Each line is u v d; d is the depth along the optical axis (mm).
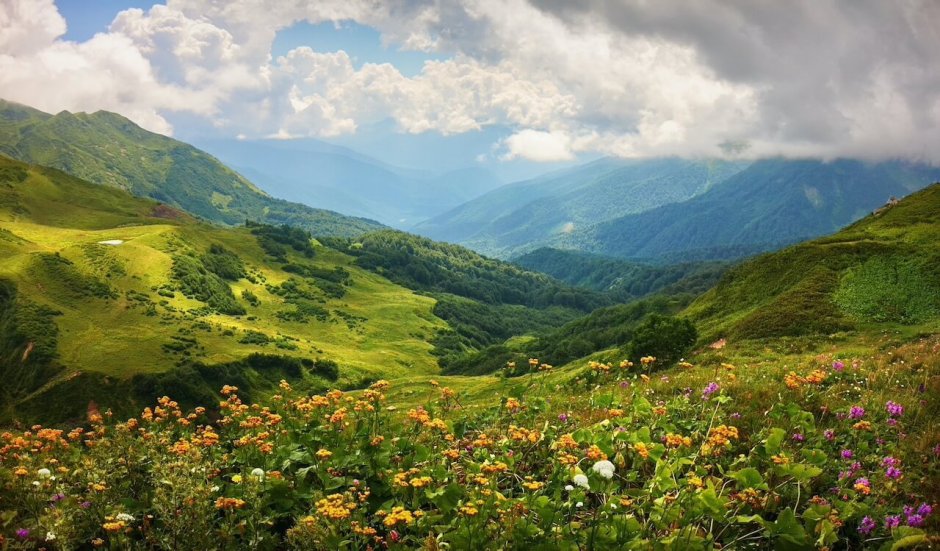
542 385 12336
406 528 6172
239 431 9336
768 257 85438
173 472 6531
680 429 9102
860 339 46500
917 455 7543
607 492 5848
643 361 12523
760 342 53156
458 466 7809
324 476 7215
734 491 6793
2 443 8273
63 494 6770
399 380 103188
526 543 5566
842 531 6254
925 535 5320
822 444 8211
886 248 71000
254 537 6133
